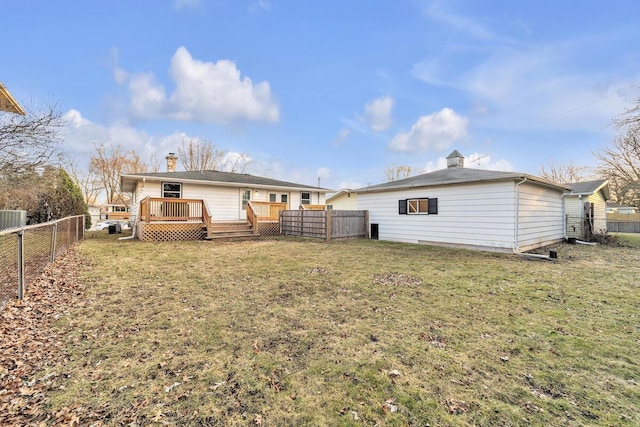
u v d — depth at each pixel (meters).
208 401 2.02
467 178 9.56
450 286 4.87
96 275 5.42
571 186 14.80
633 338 2.99
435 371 2.39
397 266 6.41
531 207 9.50
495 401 2.03
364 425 1.81
